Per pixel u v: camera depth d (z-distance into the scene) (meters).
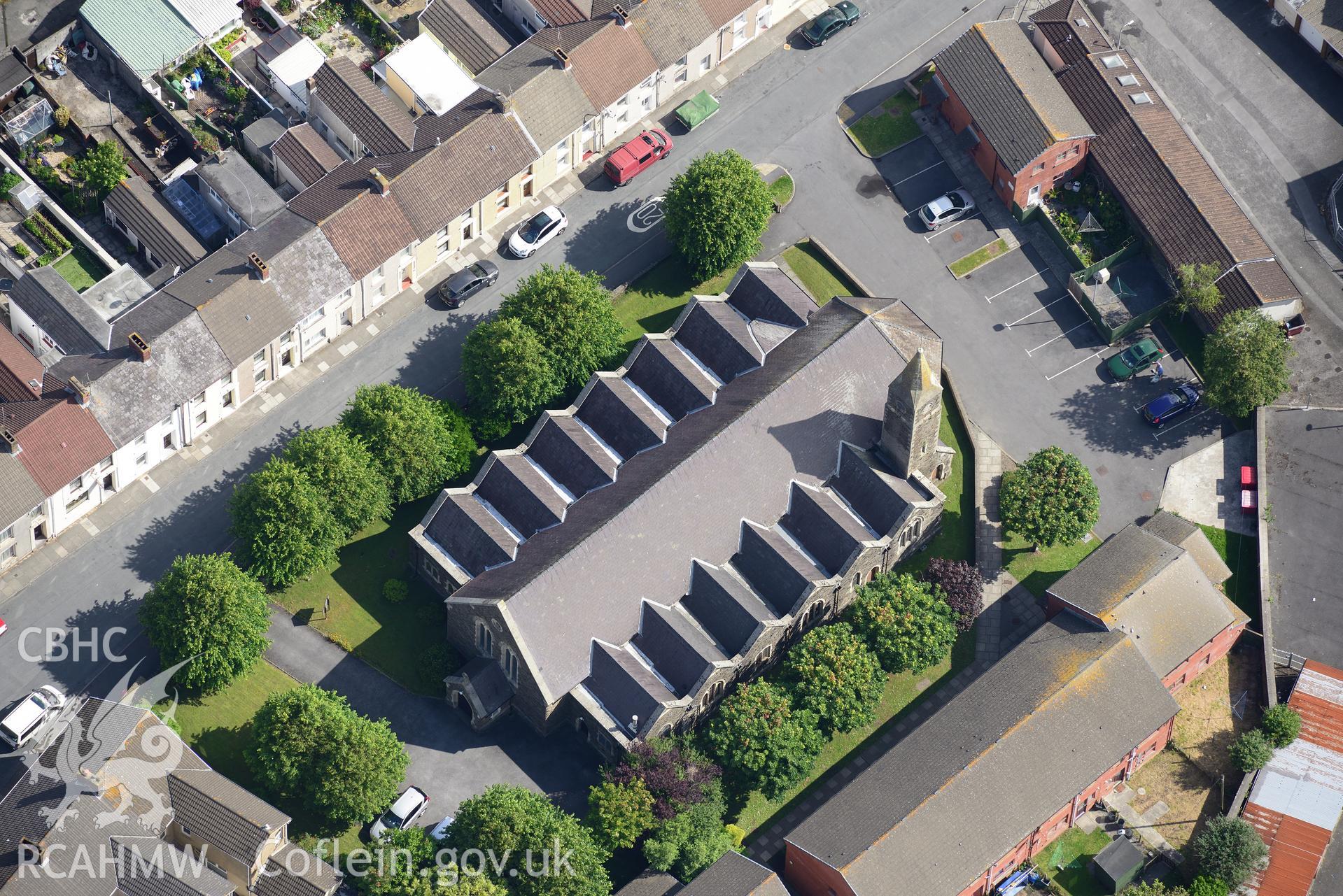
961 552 177.12
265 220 184.62
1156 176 189.75
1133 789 165.50
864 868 150.62
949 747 158.00
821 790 165.25
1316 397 184.25
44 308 178.00
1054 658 162.62
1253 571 176.38
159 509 175.88
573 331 176.75
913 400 162.50
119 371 171.62
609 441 175.38
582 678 162.25
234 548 174.12
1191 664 167.50
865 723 163.38
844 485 172.12
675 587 166.25
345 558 174.12
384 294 186.88
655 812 156.50
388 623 171.25
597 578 162.50
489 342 175.88
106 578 172.00
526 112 188.12
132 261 189.25
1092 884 160.38
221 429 180.25
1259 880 159.38
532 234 190.00
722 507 167.75
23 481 167.38
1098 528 179.00
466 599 163.25
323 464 168.12
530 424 180.88
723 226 183.00
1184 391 183.50
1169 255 187.38
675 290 189.38
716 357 179.12
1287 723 165.25
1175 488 180.88
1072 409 184.75
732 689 166.38
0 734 163.62
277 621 170.75
